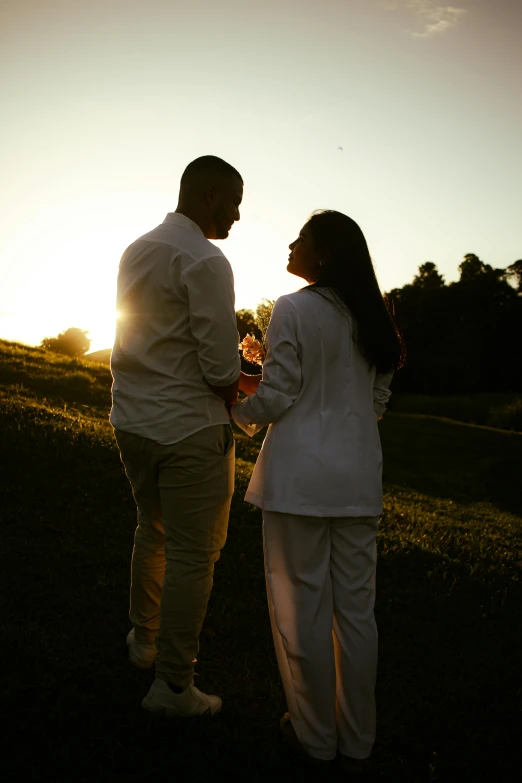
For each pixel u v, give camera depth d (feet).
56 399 33.30
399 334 8.18
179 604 7.90
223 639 10.59
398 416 66.28
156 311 7.74
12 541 12.59
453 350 191.62
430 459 48.65
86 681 8.66
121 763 7.23
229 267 7.70
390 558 15.57
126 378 8.07
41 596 10.75
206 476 7.87
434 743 8.75
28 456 17.26
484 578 15.48
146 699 8.16
